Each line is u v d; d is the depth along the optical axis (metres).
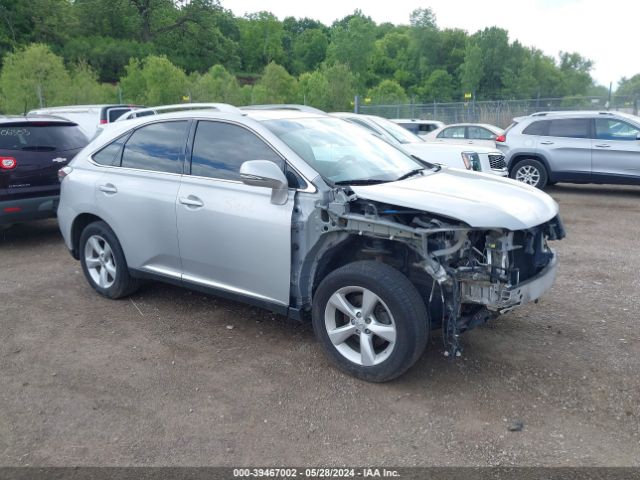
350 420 3.59
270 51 105.75
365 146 4.91
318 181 4.07
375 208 3.81
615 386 3.94
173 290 5.93
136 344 4.70
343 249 4.27
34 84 23.69
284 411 3.70
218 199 4.51
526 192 4.32
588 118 12.21
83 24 81.50
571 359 4.33
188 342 4.72
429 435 3.42
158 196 4.91
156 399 3.87
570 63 76.12
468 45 71.81
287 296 4.26
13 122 7.62
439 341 4.63
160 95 30.28
